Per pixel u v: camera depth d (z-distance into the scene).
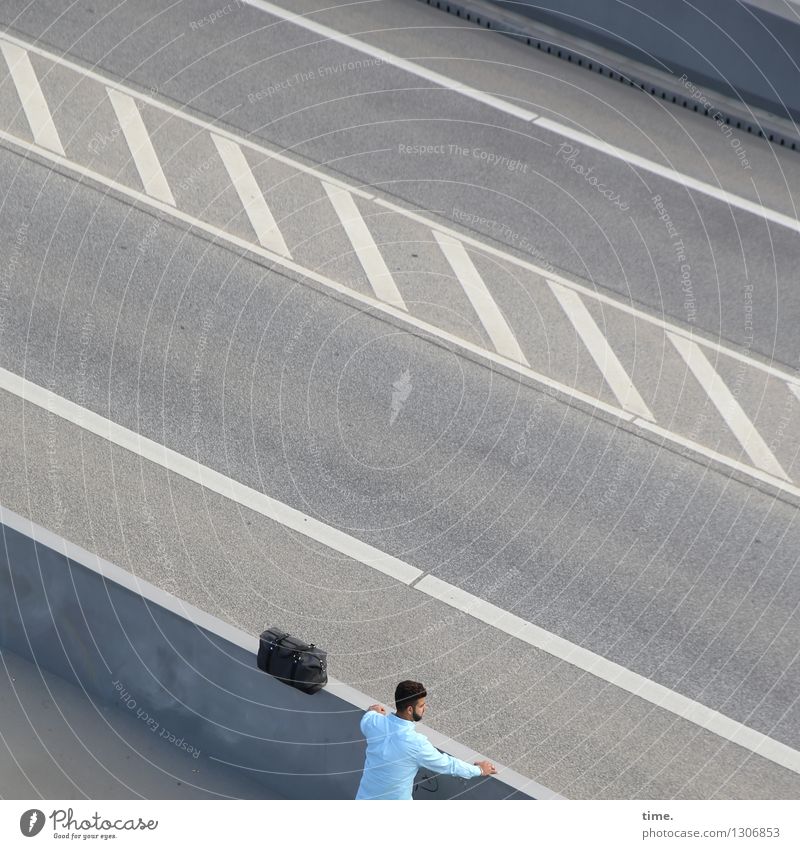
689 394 41.41
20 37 52.62
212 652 26.77
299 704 26.31
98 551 33.78
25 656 29.38
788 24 52.22
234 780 27.47
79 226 44.53
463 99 53.03
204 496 35.91
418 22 56.94
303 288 43.44
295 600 33.31
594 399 40.78
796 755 30.59
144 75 51.78
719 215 49.19
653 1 54.09
